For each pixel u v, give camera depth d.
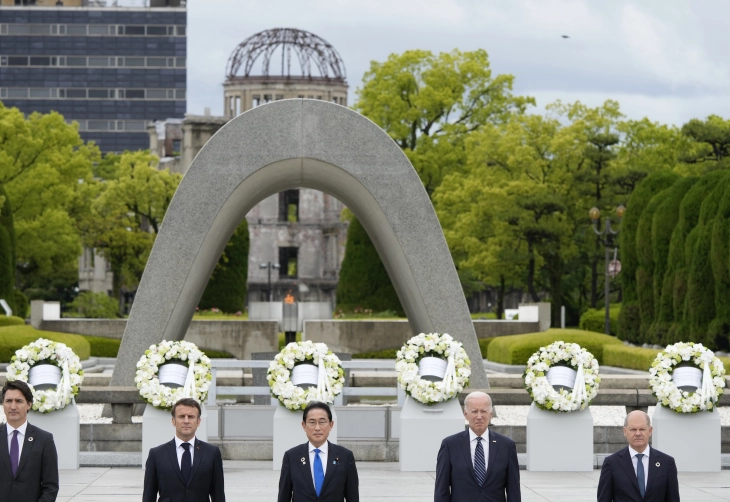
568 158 75.81
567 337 52.12
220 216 28.88
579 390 22.42
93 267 139.25
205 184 28.17
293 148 28.31
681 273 49.22
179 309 28.89
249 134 28.23
